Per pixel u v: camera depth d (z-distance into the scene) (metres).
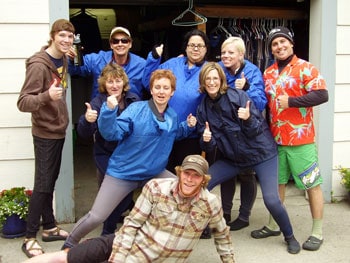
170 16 5.27
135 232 2.71
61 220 3.96
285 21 4.89
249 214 3.92
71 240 3.12
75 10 6.90
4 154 3.80
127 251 2.69
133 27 6.80
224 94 3.32
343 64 4.44
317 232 3.56
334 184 4.57
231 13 4.66
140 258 2.68
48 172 3.36
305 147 3.46
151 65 3.65
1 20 3.69
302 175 3.49
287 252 3.48
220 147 3.39
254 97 3.44
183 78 3.58
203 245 3.57
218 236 2.91
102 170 3.44
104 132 2.97
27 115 3.80
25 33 3.74
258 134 3.33
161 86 3.04
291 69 3.41
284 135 3.47
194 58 3.57
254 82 3.50
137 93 3.77
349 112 4.51
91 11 6.95
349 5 4.39
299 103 3.28
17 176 3.84
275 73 3.50
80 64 3.71
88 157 6.43
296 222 4.05
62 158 3.89
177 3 5.38
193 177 2.57
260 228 3.91
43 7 3.75
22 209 3.62
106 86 3.29
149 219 2.70
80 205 4.43
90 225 3.12
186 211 2.64
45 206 3.57
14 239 3.66
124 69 3.72
